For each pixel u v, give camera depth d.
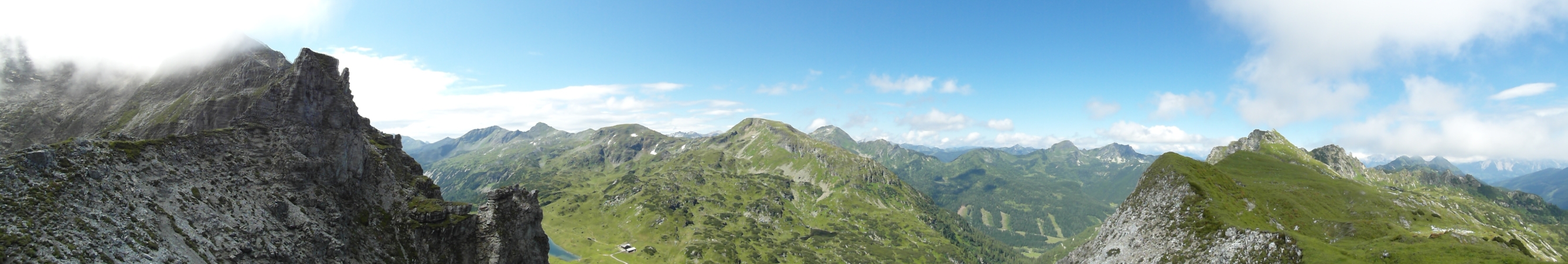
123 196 89.38
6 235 68.81
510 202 163.12
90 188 86.44
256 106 132.38
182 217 94.31
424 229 139.75
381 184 148.75
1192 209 163.88
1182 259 146.12
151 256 81.56
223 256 93.31
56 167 85.50
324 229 118.56
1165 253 155.62
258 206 109.94
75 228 77.56
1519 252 109.25
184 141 112.12
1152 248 163.62
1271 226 165.38
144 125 146.88
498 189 162.25
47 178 82.81
